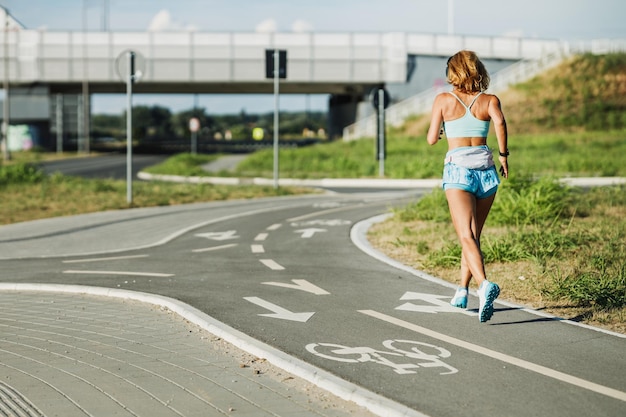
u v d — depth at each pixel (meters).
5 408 4.63
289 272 9.73
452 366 5.46
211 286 8.84
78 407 4.66
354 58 63.34
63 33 63.81
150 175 37.28
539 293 7.96
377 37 63.38
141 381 5.21
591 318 6.91
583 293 7.48
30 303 8.11
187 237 13.59
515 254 9.78
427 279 9.07
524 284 8.42
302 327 6.73
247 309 7.52
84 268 10.47
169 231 14.50
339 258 10.76
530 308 7.36
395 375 5.26
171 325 6.98
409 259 10.59
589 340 6.12
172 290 8.62
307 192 24.58
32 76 64.19
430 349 5.93
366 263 10.29
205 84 65.69
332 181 30.41
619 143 44.38
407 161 34.84
